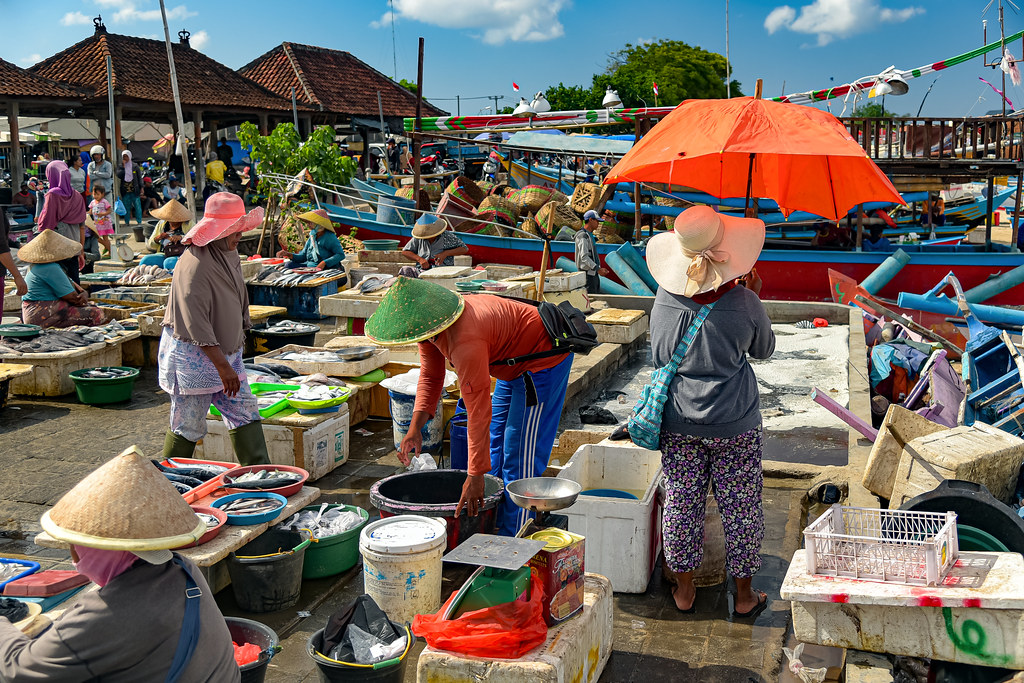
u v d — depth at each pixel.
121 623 2.45
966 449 4.99
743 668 3.96
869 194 5.32
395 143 36.41
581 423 7.78
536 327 4.86
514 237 17.56
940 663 3.58
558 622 3.61
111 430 7.57
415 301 4.28
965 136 15.52
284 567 4.42
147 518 2.45
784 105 4.79
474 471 4.40
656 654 4.09
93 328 9.40
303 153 20.95
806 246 17.81
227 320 5.44
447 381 7.11
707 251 4.04
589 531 4.65
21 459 6.80
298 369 7.61
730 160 5.77
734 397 4.17
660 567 5.00
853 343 10.55
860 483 5.72
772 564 5.02
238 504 4.71
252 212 5.50
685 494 4.36
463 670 3.36
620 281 16.06
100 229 16.42
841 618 3.54
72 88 25.03
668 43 58.16
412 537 4.31
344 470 6.59
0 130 35.72
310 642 3.69
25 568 4.19
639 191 16.00
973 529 3.99
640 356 10.77
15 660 2.51
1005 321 12.70
